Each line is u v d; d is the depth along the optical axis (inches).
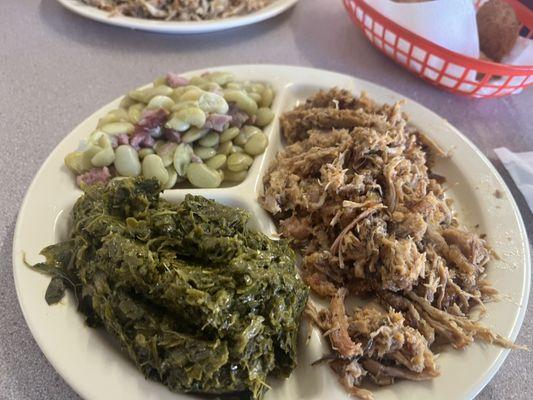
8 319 6.8
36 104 10.3
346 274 7.4
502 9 11.1
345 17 13.8
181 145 8.6
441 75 10.8
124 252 6.1
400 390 6.0
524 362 6.8
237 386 5.7
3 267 7.4
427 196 7.4
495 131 10.7
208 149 8.7
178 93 9.2
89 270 6.4
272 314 6.0
